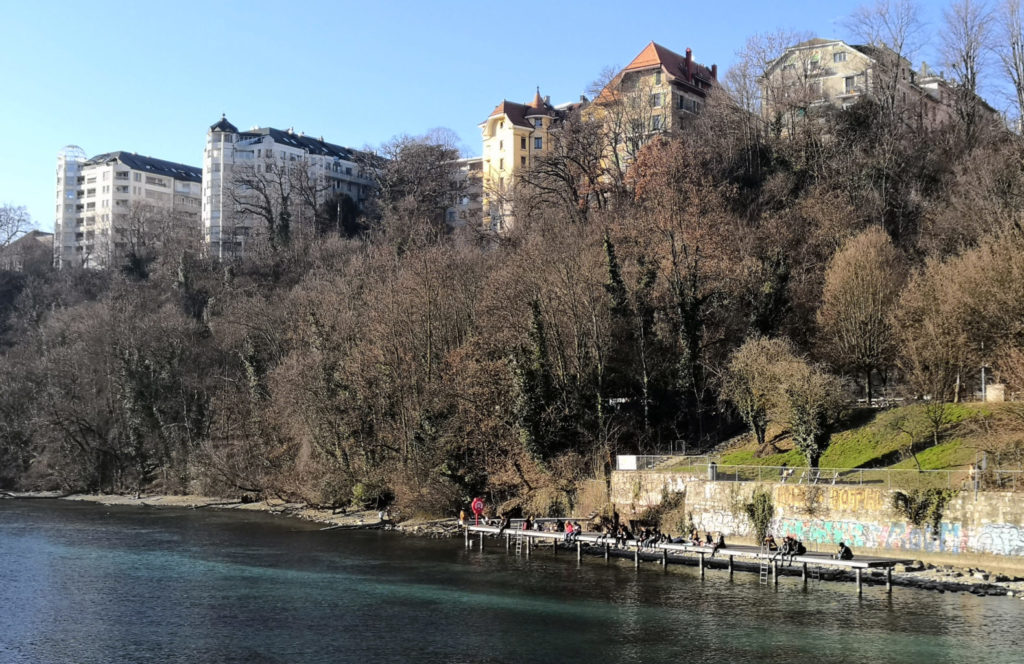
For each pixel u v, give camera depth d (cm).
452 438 7669
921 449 5878
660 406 7881
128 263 17375
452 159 18062
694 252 8462
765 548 5338
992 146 9556
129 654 3947
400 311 8731
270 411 9650
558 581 5275
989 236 6831
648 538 5772
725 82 13138
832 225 8900
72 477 11975
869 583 4872
